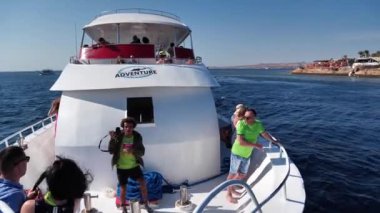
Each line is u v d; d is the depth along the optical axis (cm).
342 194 878
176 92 609
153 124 589
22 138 676
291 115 2383
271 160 594
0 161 286
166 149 593
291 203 472
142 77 591
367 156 1241
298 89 5028
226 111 2383
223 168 685
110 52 662
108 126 580
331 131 1752
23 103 3111
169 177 604
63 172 234
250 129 556
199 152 616
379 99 3569
